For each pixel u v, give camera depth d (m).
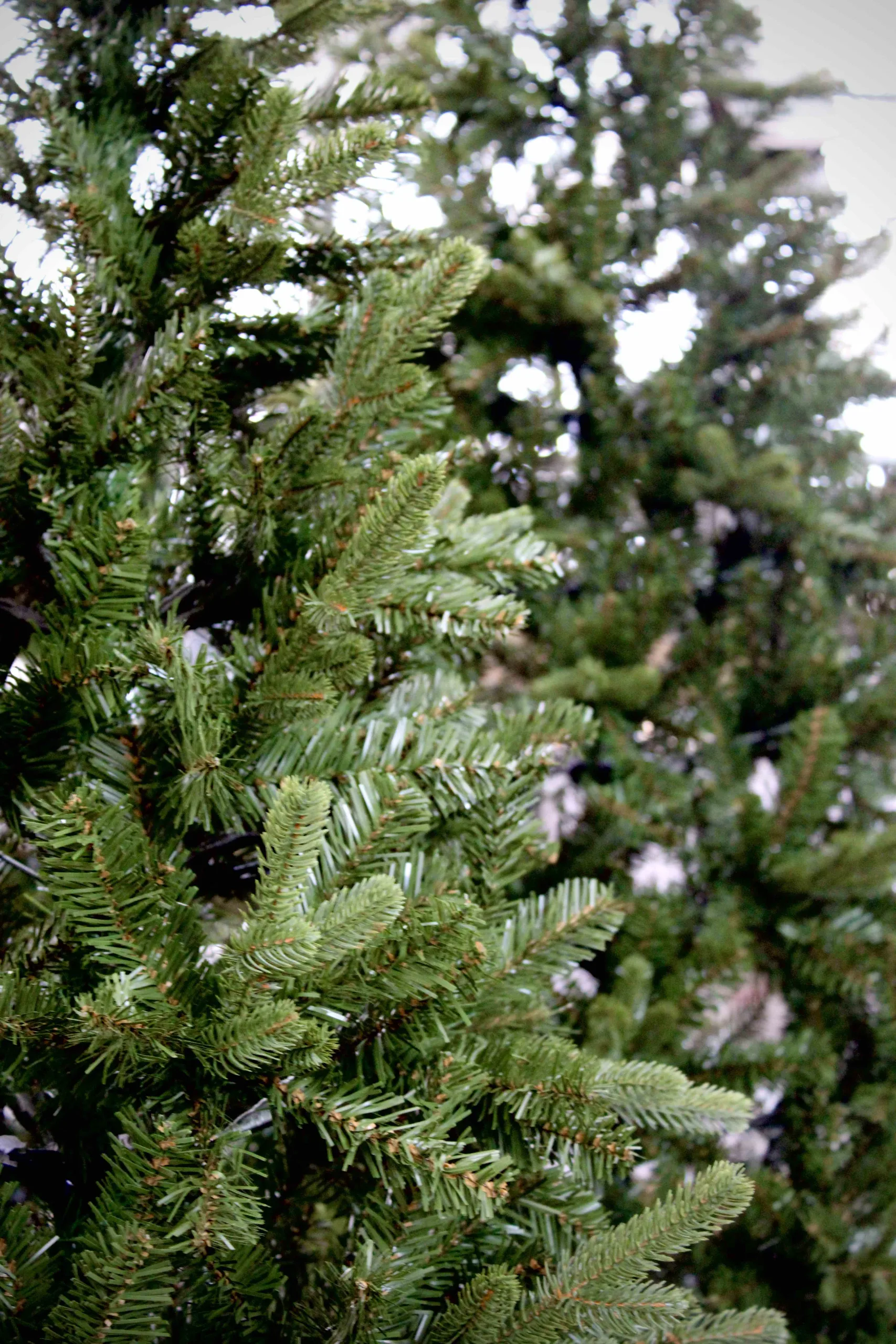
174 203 1.38
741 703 2.31
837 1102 2.08
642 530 2.44
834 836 2.09
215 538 1.32
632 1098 1.23
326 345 1.41
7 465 1.20
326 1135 1.15
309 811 1.11
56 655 1.16
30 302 1.28
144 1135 1.12
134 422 1.25
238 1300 1.14
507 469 2.34
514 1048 1.24
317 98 1.40
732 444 2.30
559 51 2.54
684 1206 1.16
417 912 1.17
